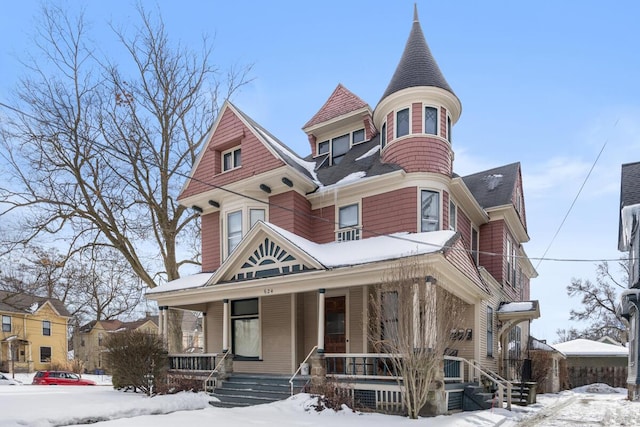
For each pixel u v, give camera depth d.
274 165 15.12
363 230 13.91
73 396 12.26
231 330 16.05
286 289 12.52
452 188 14.62
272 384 12.25
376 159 15.65
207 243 17.67
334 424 8.62
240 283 13.14
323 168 17.81
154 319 52.81
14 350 37.25
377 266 10.83
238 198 16.33
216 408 10.46
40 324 41.03
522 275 23.67
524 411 11.98
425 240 11.77
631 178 19.56
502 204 17.50
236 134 16.59
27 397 11.70
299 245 12.68
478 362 13.32
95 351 48.97
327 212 15.72
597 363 29.03
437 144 14.19
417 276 9.72
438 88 14.27
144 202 20.00
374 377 10.50
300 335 14.60
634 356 16.36
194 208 17.84
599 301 37.53
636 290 15.70
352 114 17.44
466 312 13.84
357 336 13.50
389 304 10.05
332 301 14.29
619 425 9.90
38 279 19.77
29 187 18.55
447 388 10.52
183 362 14.42
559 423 10.12
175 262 20.62
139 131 19.97
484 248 17.88
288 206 15.45
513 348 18.55
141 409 10.39
